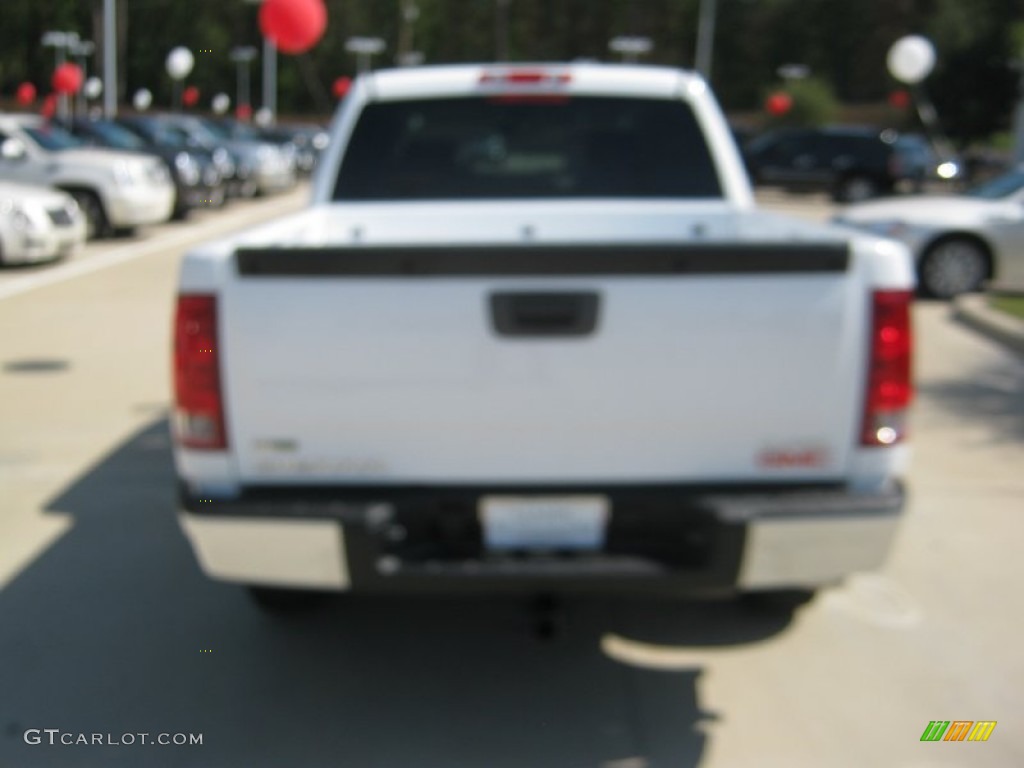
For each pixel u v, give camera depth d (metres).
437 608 4.48
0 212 13.10
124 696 3.80
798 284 3.12
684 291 3.11
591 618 4.41
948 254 12.04
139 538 5.19
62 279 12.93
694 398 3.15
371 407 3.15
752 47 70.06
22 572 4.80
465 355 3.12
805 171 27.34
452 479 3.20
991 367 8.89
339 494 3.19
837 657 4.11
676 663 4.06
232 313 3.13
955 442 6.82
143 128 21.33
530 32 72.75
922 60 19.48
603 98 5.32
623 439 3.17
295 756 3.46
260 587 4.14
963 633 4.31
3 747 3.48
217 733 3.58
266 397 3.16
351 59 58.72
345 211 5.07
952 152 40.84
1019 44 38.41
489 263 3.08
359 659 4.08
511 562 3.15
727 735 3.59
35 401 7.54
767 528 3.11
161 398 7.66
